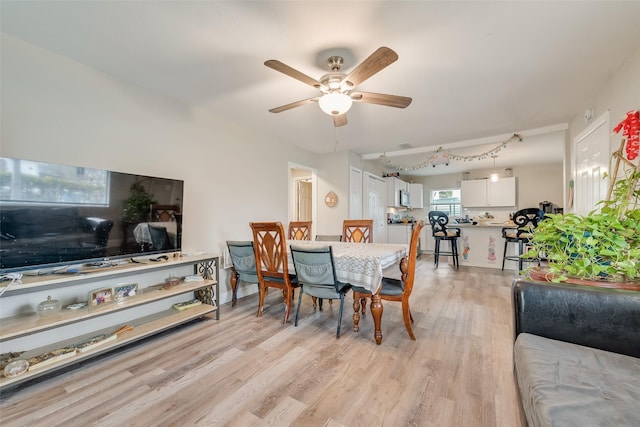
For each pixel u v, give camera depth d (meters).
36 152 1.96
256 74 2.35
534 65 2.21
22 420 1.38
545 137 4.29
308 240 3.76
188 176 2.97
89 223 1.98
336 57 2.07
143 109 2.58
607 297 1.19
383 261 2.30
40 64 1.98
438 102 2.91
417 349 2.10
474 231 5.43
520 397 1.05
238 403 1.51
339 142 4.50
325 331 2.43
